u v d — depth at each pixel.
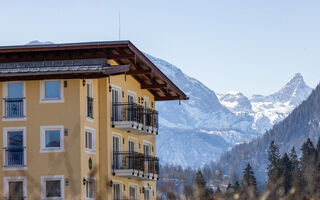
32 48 52.09
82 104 51.50
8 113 51.72
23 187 50.84
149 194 66.44
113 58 53.66
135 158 57.78
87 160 51.91
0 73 50.09
